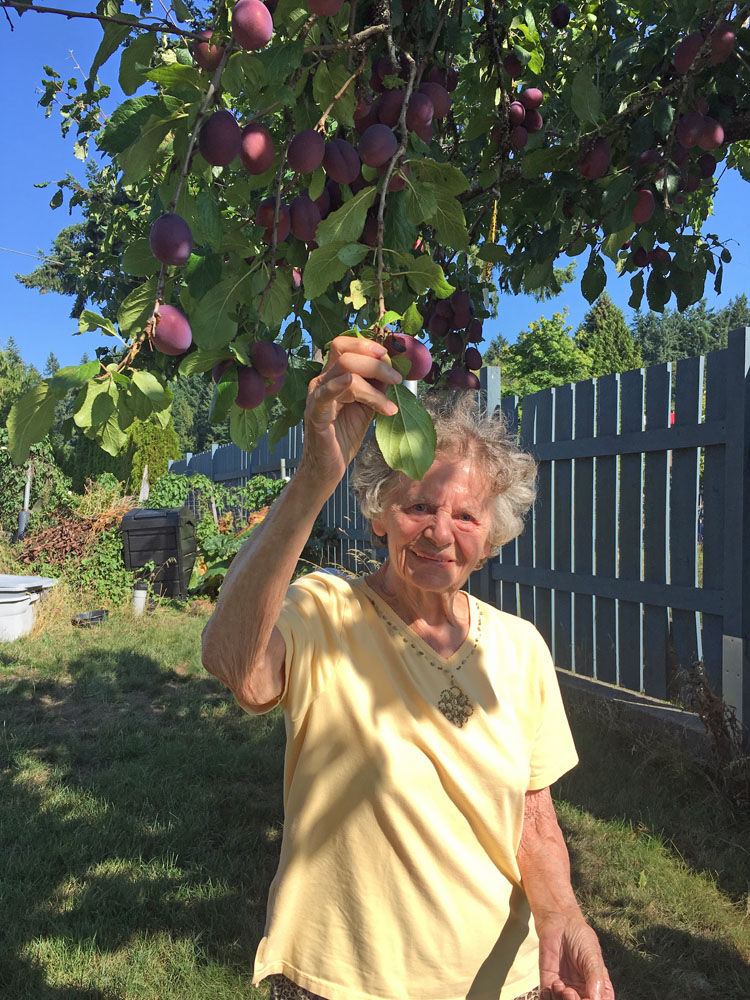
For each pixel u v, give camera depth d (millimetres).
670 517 4762
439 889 1238
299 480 1042
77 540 9953
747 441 4156
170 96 1002
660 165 2143
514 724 1368
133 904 3143
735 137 2338
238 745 4898
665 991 2625
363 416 1057
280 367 1071
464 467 1335
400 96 1240
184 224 969
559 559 5688
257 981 1258
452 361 2203
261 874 3385
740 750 3938
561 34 3219
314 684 1273
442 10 1471
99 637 8148
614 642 5199
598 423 5270
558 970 1253
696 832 3555
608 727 4680
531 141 2252
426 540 1315
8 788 4301
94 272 3561
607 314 35094
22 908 3129
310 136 1098
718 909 3045
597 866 3330
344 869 1247
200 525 12172
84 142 4332
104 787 4289
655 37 2381
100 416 891
